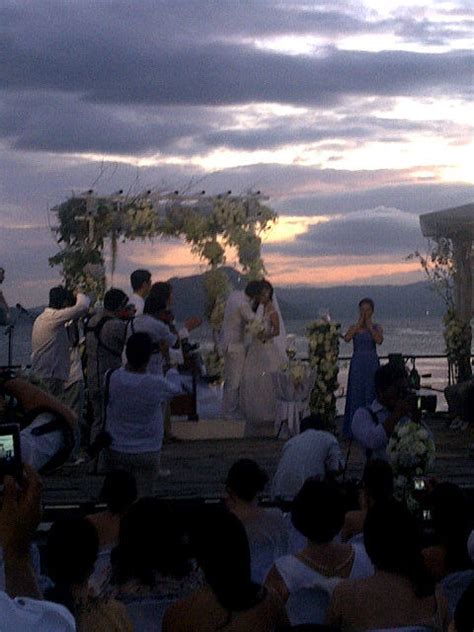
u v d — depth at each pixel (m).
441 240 13.25
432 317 131.00
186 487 8.93
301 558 4.33
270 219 13.52
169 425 11.59
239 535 3.49
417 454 6.30
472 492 8.23
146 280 10.98
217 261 13.45
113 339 9.44
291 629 3.28
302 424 7.48
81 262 13.03
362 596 3.68
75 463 10.09
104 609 3.43
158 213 13.24
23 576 2.55
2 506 2.54
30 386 2.84
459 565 4.56
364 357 11.53
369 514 3.81
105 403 7.05
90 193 13.11
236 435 11.95
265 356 11.93
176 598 4.18
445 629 3.74
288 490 7.00
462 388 12.00
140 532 4.19
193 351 12.52
